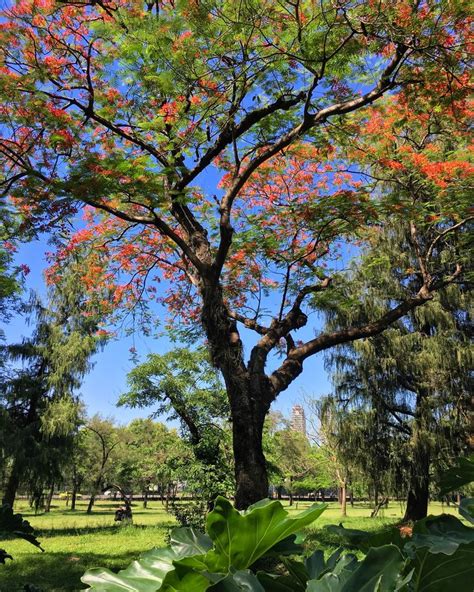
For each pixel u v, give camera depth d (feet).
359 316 52.01
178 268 38.11
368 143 32.48
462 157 30.42
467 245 34.45
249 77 25.52
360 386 52.95
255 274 36.73
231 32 22.91
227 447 50.42
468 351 48.78
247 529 4.77
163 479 56.49
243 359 27.27
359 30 23.73
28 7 23.68
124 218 26.55
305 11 24.44
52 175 24.91
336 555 5.04
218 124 28.63
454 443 48.44
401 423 52.75
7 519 8.97
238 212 38.29
